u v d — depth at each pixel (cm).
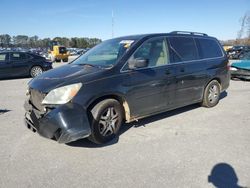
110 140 444
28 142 443
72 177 336
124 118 478
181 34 581
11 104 723
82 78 408
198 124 535
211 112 623
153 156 391
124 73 448
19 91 938
